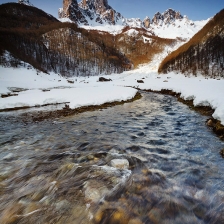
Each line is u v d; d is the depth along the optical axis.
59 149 4.89
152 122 8.03
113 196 2.77
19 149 4.94
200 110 9.77
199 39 73.62
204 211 2.47
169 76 58.44
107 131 6.71
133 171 3.55
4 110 11.32
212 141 5.24
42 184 3.17
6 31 77.75
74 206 2.57
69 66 97.25
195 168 3.66
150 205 2.59
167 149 4.77
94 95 14.83
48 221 2.32
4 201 2.73
